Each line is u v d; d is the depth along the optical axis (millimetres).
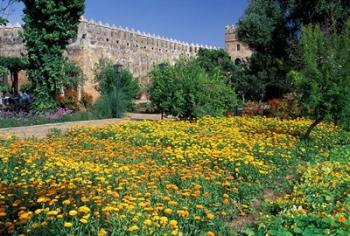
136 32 48625
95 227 5461
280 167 10500
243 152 11008
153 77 22406
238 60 59906
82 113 24156
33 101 24812
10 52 44031
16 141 13094
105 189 7301
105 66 36344
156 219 5691
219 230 6238
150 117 27859
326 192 7840
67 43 25328
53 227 5336
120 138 14117
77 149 12008
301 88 14656
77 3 24219
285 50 29938
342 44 14250
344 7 26609
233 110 24859
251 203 7613
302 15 28500
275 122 19516
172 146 12922
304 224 5852
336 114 14406
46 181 7660
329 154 12617
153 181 8141
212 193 7676
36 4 23609
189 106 20156
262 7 31703
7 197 6699
